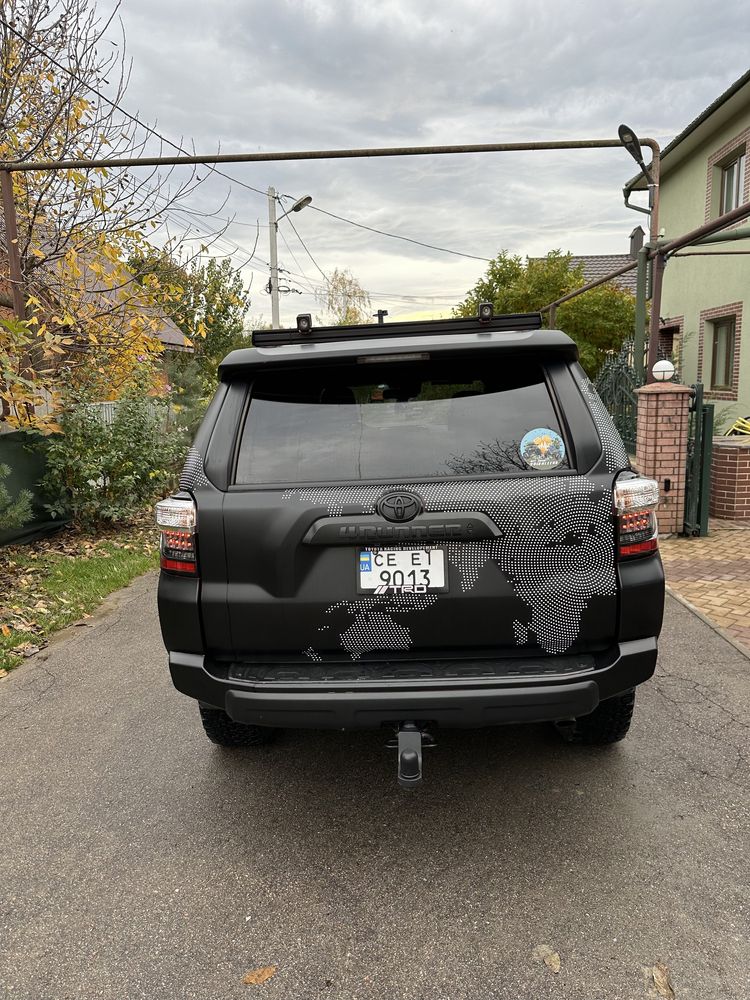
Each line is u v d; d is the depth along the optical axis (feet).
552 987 6.09
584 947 6.52
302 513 7.45
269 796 9.35
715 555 20.40
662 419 22.09
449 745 10.46
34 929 7.06
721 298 43.14
